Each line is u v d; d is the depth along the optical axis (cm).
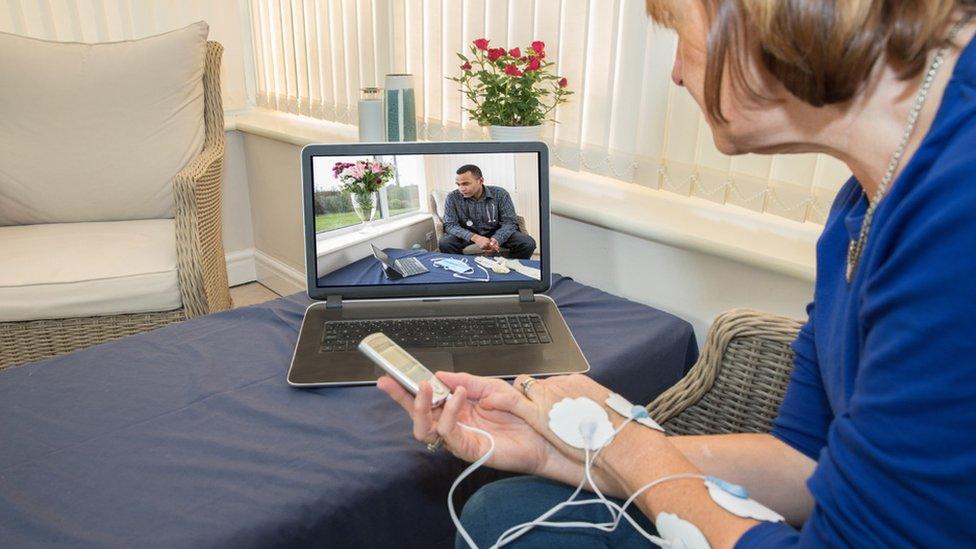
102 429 78
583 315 116
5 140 178
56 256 158
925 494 41
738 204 131
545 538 67
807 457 73
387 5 192
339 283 113
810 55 44
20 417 80
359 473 71
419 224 113
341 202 111
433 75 185
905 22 42
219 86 200
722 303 126
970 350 39
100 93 184
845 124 50
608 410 71
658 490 61
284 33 238
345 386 89
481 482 86
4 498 66
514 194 113
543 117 146
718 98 52
